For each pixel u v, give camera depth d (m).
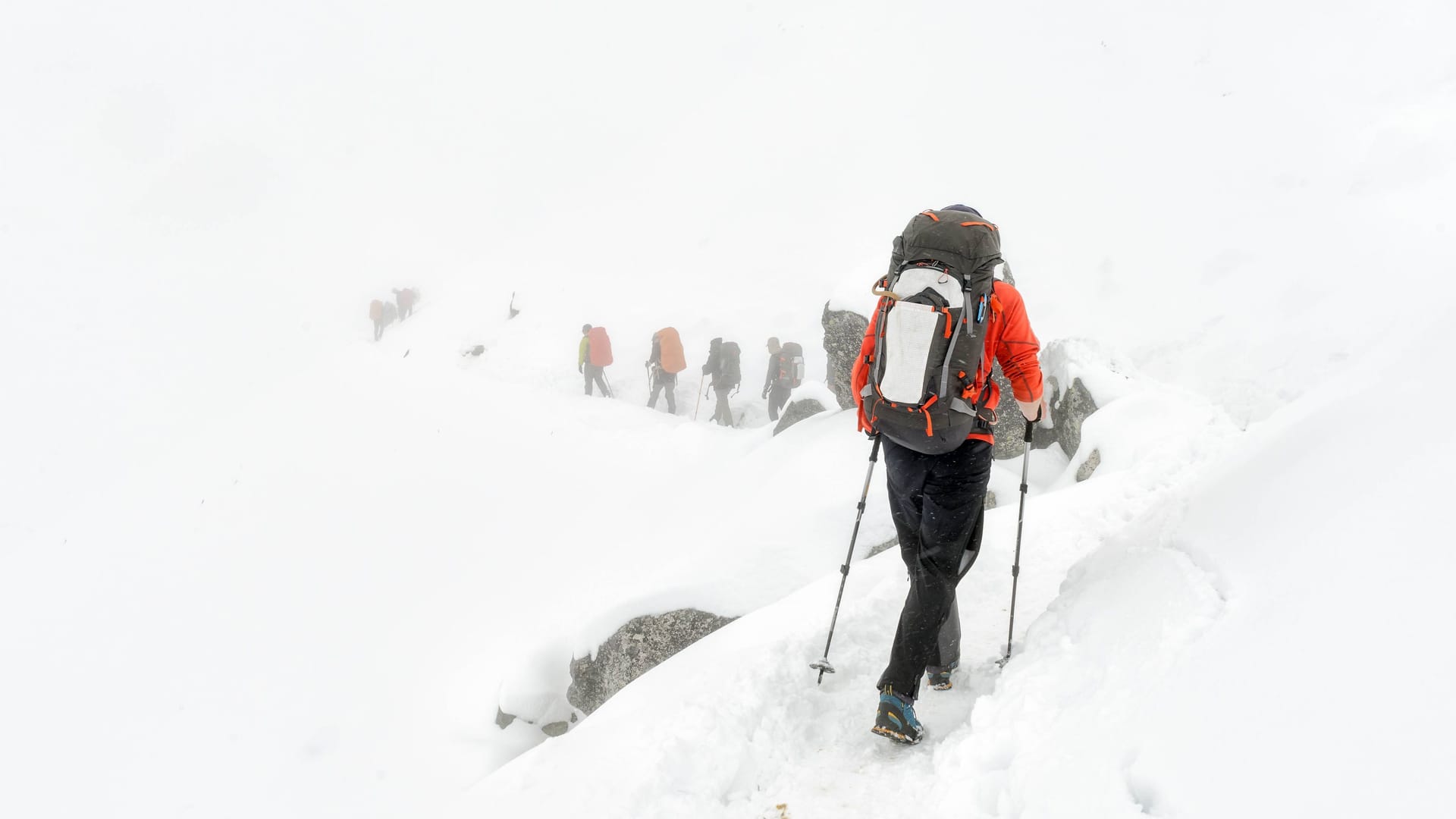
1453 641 1.42
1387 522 1.84
